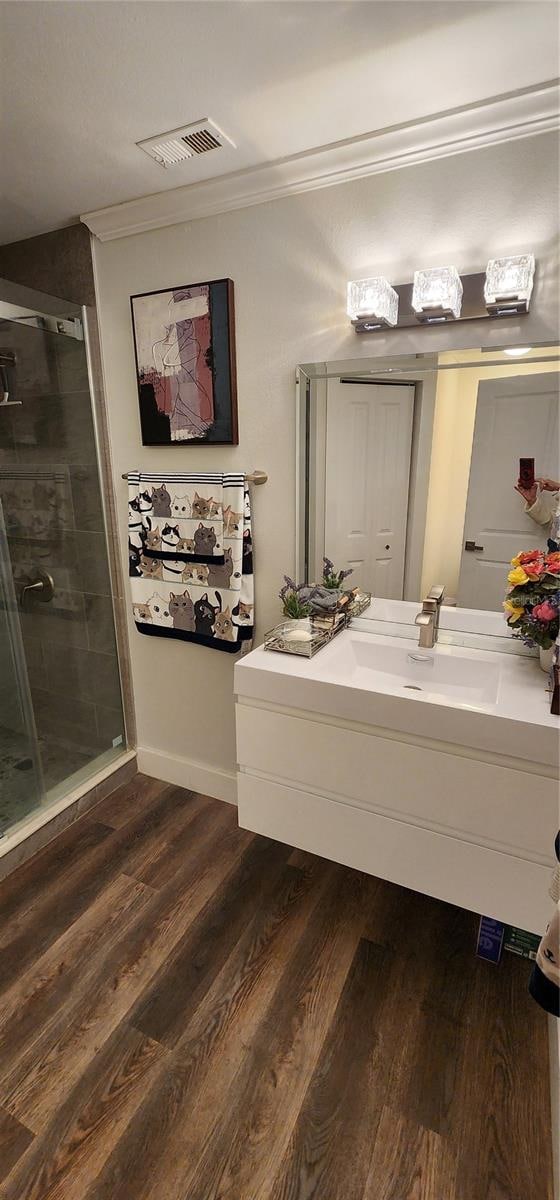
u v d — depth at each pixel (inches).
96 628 92.0
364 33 41.7
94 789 88.2
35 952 62.2
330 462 67.3
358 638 68.3
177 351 72.3
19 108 49.6
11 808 79.7
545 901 48.8
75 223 74.7
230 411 70.9
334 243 61.2
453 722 48.9
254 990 57.5
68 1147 44.8
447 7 39.2
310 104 50.1
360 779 55.2
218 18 40.0
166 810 87.5
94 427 82.7
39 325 75.5
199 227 67.8
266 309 66.7
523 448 57.8
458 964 60.2
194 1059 51.1
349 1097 48.1
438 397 60.2
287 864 75.5
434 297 54.8
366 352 62.4
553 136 49.9
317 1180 42.7
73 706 93.7
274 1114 46.9
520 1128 45.7
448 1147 44.6
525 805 47.5
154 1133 45.7
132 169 60.6
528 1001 56.1
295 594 68.9
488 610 63.9
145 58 43.8
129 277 74.0
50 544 88.7
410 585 67.1
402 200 57.0
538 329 54.5
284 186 61.3
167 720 91.9
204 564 76.4
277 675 57.1
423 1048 51.8
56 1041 52.7
